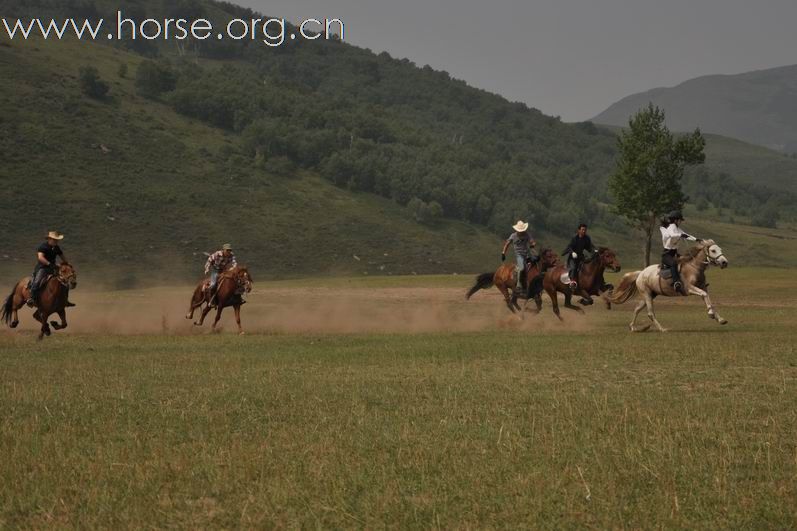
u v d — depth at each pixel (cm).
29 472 835
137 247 13950
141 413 1109
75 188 15125
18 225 13550
